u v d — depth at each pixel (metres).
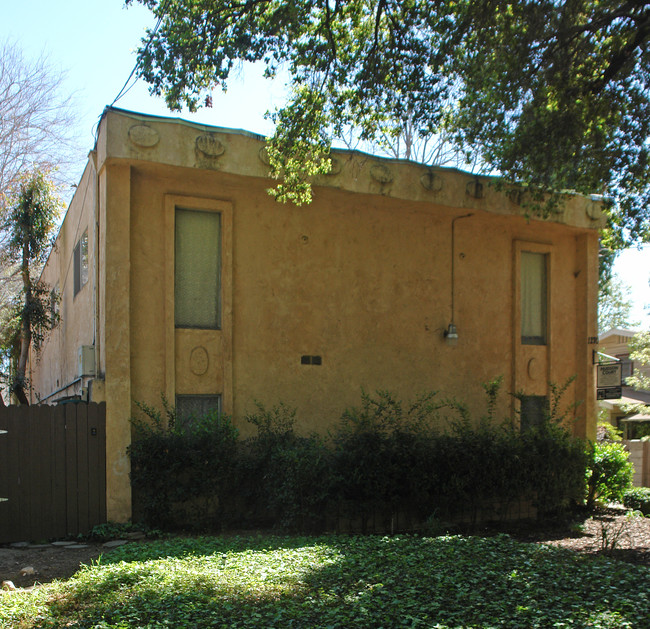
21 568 7.98
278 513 10.32
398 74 10.76
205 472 10.02
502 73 11.28
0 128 20.08
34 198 18.55
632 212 12.04
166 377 10.73
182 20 9.67
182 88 9.95
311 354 12.16
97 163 10.79
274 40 10.18
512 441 12.12
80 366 10.59
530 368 14.65
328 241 12.52
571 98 11.41
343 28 11.02
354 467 10.41
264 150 11.21
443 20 10.37
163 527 10.09
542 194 12.85
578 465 12.83
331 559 7.44
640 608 5.65
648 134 11.33
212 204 11.41
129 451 9.98
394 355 13.00
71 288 15.39
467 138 12.39
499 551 8.10
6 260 20.69
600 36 11.22
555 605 5.77
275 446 10.64
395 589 6.21
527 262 15.10
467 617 5.41
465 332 13.89
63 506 9.75
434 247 13.68
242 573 6.80
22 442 9.62
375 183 12.28
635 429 26.73
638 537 10.89
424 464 10.99
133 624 5.30
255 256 11.80
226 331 11.34
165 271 10.89
